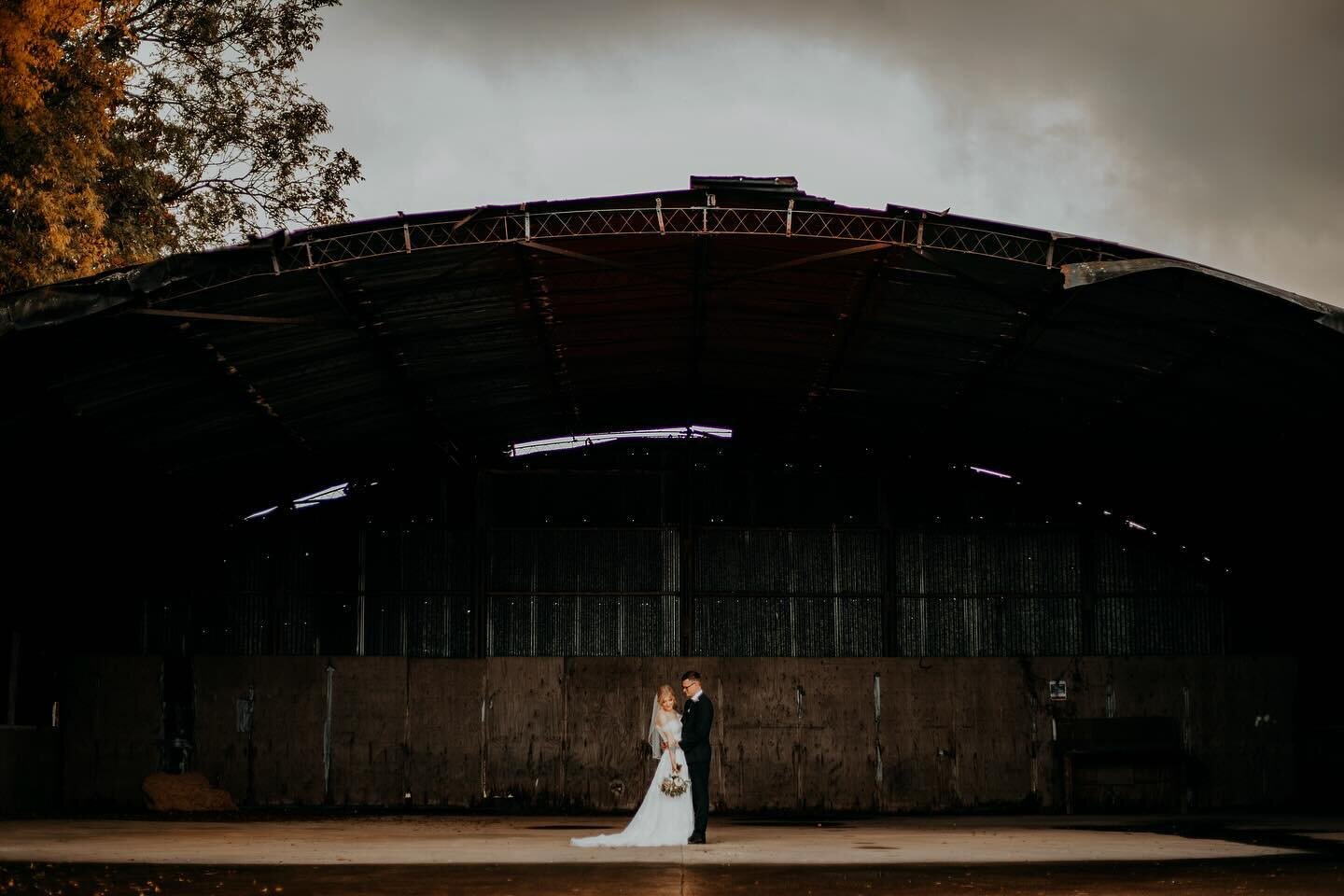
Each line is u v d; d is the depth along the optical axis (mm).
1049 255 17234
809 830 20141
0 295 15781
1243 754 25672
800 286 20031
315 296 18328
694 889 11188
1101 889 11234
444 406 24188
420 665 25641
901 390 24297
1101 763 25359
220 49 27938
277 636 25781
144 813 23953
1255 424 21875
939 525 26469
